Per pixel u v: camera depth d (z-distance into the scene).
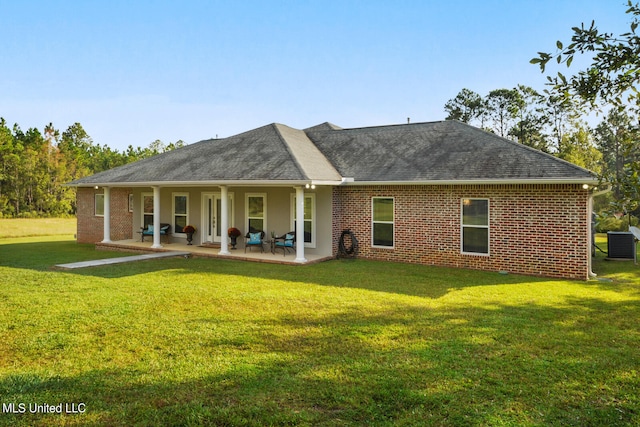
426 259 14.66
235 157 17.39
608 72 3.17
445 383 5.10
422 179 14.11
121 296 9.54
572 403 4.63
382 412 4.44
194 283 11.13
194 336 6.82
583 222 12.02
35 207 51.44
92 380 5.20
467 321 7.70
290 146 17.00
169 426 4.19
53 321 7.59
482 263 13.63
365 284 11.14
